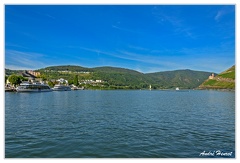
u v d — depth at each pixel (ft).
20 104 175.94
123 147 59.77
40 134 73.10
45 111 132.36
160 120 101.45
